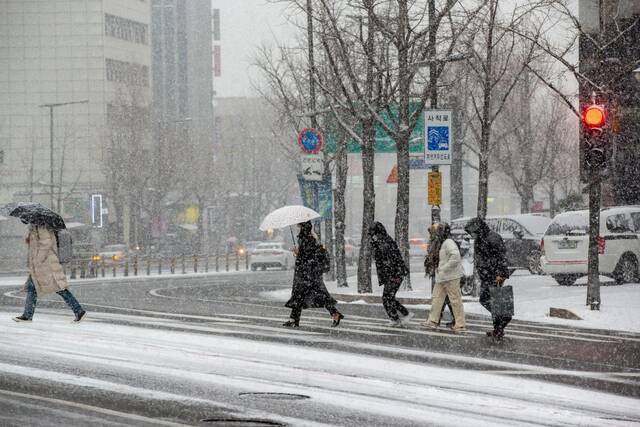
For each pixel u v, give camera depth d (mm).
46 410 18922
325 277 74438
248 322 38062
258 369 24609
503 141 99375
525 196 96375
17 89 183125
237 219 193000
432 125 48781
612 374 25391
